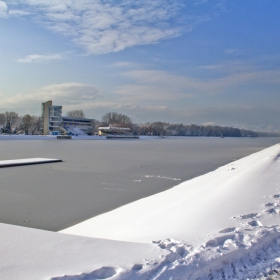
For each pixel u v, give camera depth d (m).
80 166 28.66
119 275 4.31
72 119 133.00
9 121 130.62
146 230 7.60
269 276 4.72
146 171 25.52
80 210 12.50
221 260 4.96
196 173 24.52
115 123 178.00
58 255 5.11
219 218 7.59
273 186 12.03
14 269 4.56
